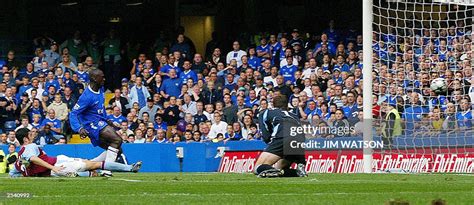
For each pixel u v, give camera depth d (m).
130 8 102.94
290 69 80.62
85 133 52.31
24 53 94.12
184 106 76.00
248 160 64.44
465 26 74.44
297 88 74.75
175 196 32.25
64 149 66.69
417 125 58.53
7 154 66.25
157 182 42.81
